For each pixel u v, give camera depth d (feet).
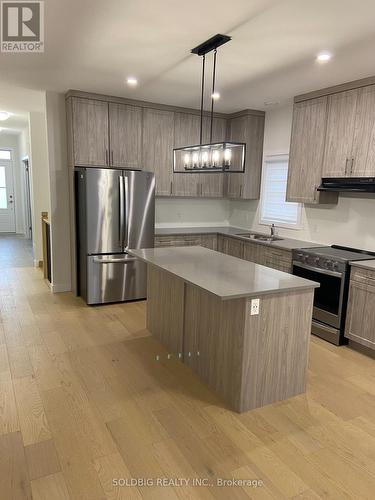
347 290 11.84
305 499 6.04
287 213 17.19
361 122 12.19
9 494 5.97
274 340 8.51
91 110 15.15
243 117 17.76
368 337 11.24
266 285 8.29
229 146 8.78
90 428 7.65
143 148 16.60
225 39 9.12
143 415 8.16
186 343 10.44
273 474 6.56
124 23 8.39
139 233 15.79
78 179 15.35
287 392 9.00
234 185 18.86
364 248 13.50
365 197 13.28
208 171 9.53
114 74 12.34
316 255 12.86
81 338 12.09
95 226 14.78
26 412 8.12
